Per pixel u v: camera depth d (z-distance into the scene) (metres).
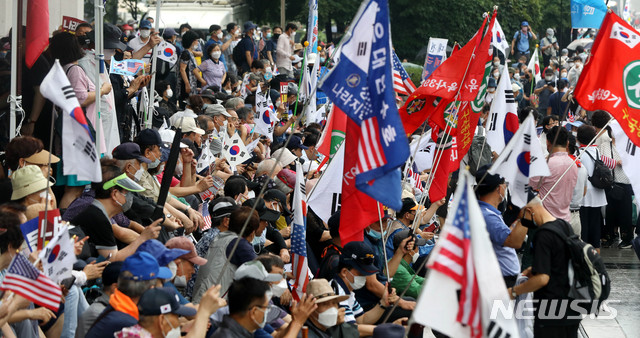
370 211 10.84
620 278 18.78
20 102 12.96
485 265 6.77
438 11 53.12
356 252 10.84
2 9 19.06
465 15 53.16
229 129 18.31
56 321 9.54
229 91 26.44
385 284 11.77
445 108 14.21
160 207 10.67
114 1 39.88
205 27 48.12
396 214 13.83
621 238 21.98
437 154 14.01
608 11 12.74
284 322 10.02
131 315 8.00
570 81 36.94
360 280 10.93
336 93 9.46
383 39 9.37
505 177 11.53
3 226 8.76
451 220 6.82
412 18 53.62
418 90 13.52
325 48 39.34
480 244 6.76
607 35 12.74
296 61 33.56
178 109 21.42
